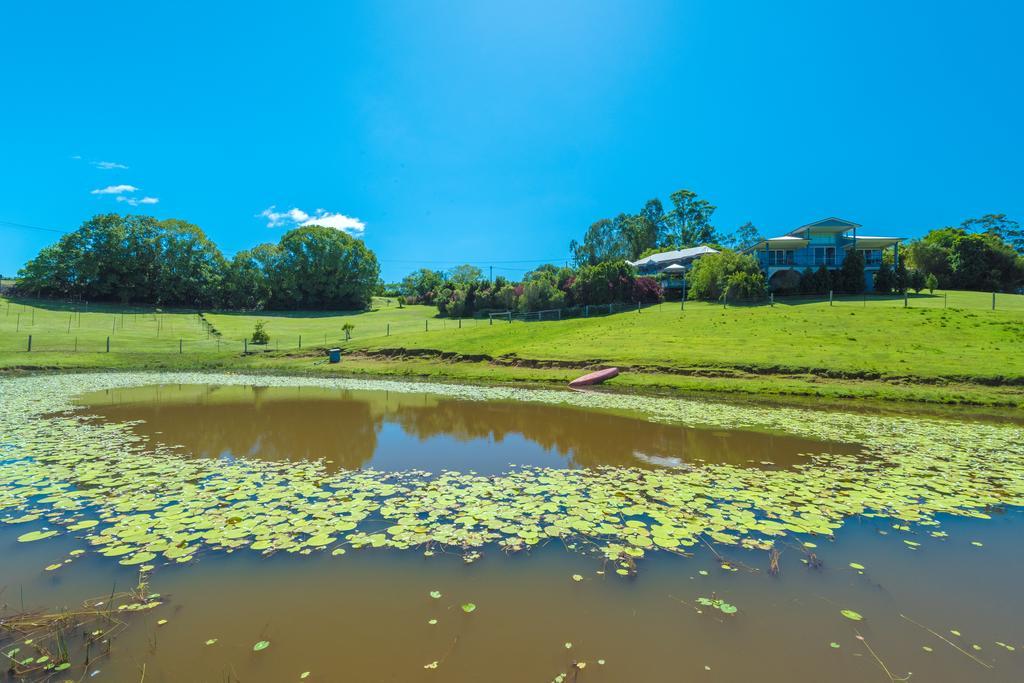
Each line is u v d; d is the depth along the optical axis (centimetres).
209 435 1240
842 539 640
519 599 491
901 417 1541
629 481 870
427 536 625
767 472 934
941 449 1125
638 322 3538
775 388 1998
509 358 2872
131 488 801
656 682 378
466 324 4750
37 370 2791
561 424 1417
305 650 412
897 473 931
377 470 938
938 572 557
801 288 4362
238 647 416
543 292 4888
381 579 525
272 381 2511
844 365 2145
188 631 436
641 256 8344
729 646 425
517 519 684
